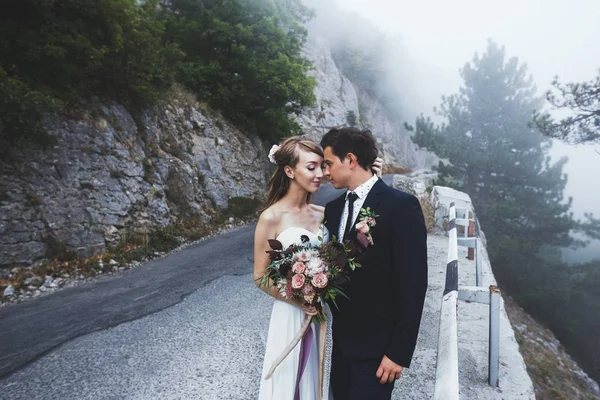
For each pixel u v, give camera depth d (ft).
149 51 29.86
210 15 46.55
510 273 62.80
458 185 62.75
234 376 9.75
